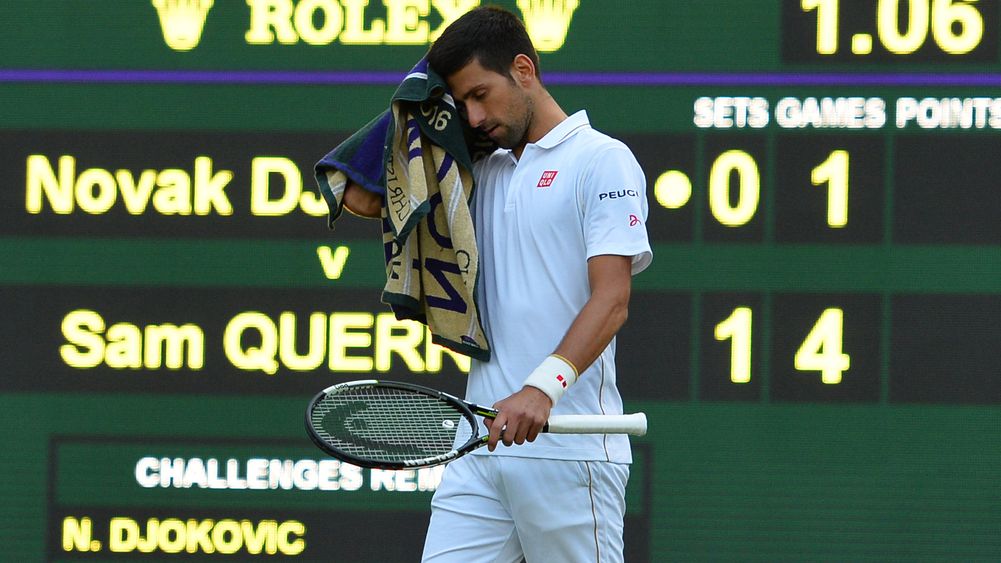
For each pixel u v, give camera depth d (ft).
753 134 57.21
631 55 57.31
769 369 57.11
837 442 56.90
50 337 58.23
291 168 58.18
